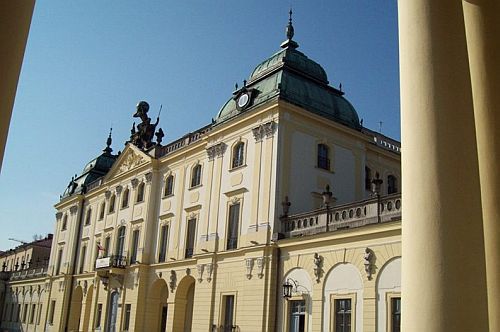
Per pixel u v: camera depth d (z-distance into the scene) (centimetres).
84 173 6341
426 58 480
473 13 608
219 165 3638
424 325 427
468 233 443
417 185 459
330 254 2719
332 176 3397
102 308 4784
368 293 2484
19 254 9094
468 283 432
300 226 2942
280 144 3173
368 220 2564
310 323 2739
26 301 7169
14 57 393
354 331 2511
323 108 3441
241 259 3209
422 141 465
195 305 3503
